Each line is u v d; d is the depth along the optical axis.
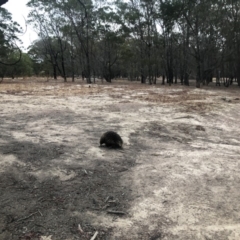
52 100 16.84
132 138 8.41
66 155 6.50
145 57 41.31
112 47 45.69
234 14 33.56
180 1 27.42
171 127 10.27
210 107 15.36
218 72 41.44
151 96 20.56
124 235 3.64
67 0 37.34
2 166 5.64
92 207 4.28
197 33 32.72
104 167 5.86
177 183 5.18
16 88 26.88
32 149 6.80
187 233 3.72
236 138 9.37
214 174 5.67
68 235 3.59
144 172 5.67
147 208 4.30
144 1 37.91
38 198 4.49
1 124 9.52
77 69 65.19
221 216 4.13
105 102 16.31
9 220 3.87
